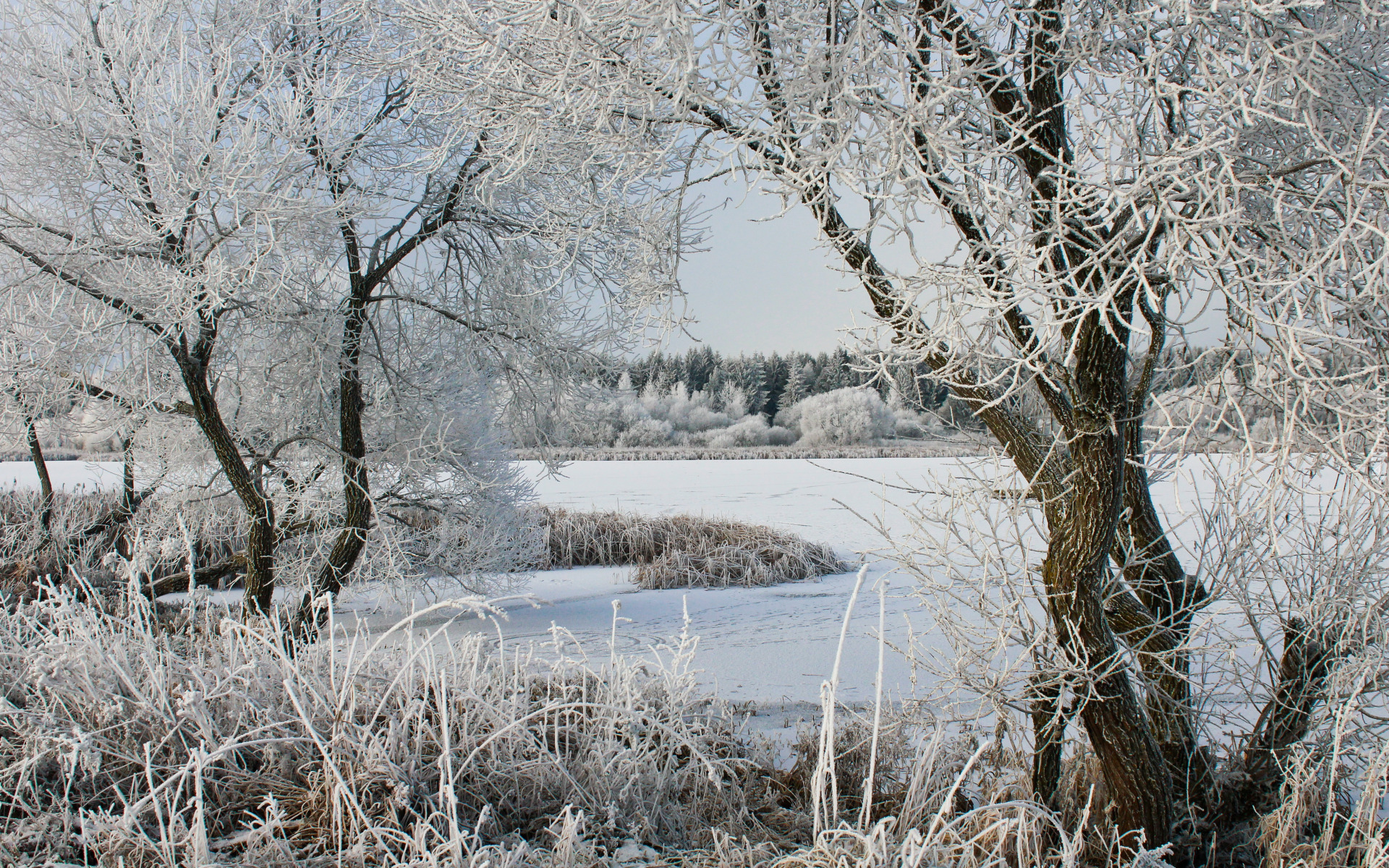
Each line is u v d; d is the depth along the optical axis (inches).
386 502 304.5
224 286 187.0
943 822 100.2
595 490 989.8
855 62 86.4
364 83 231.1
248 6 220.5
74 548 322.0
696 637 154.9
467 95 114.9
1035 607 189.9
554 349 276.8
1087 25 89.8
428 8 112.0
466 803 107.5
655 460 1707.7
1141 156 78.2
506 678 142.9
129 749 104.3
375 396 302.7
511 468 358.0
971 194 87.4
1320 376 78.2
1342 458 86.1
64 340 199.6
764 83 91.4
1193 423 78.2
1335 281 85.9
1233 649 123.3
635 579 487.8
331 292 259.9
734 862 99.5
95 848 85.0
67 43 194.9
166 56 193.3
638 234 136.8
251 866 84.6
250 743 97.1
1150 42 83.7
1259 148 93.3
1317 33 74.8
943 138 80.4
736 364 2306.8
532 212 260.8
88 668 110.9
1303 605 118.3
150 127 178.2
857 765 134.8
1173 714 120.6
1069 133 99.8
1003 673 111.4
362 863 87.4
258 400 291.1
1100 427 100.7
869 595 425.1
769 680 241.1
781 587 467.2
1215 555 133.3
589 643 307.7
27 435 287.4
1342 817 109.4
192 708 105.0
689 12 82.3
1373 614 115.1
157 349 231.9
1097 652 105.4
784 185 88.6
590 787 115.6
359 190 243.8
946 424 136.5
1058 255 93.4
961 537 121.1
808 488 993.5
